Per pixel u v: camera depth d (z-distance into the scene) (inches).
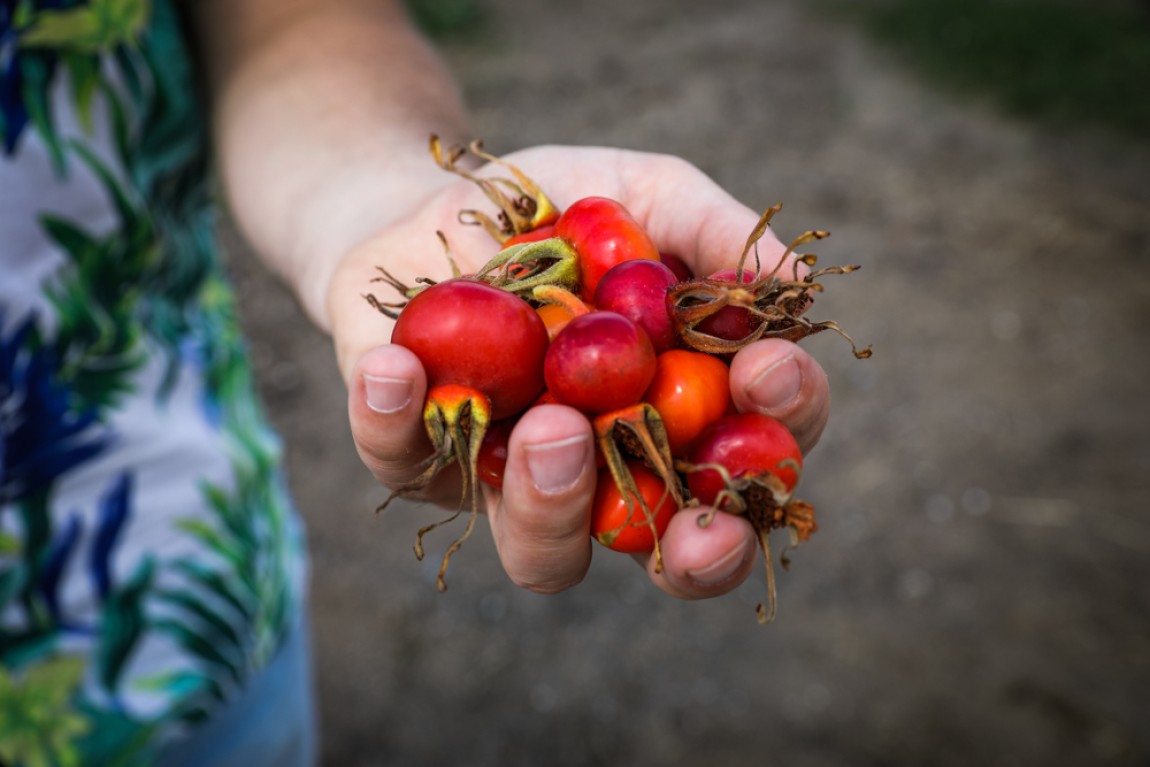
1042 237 43.6
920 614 26.4
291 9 15.4
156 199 13.3
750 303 10.3
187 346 13.7
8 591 12.0
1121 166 49.4
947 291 40.1
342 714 24.5
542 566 10.0
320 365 36.1
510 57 64.3
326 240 13.4
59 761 12.4
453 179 13.4
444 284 10.1
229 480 13.6
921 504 29.9
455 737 24.0
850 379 35.1
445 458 9.9
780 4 73.8
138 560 12.7
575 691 24.9
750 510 10.2
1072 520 29.1
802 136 53.4
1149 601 26.6
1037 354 36.3
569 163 12.4
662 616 26.7
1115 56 60.1
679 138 53.3
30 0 11.9
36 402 12.0
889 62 62.5
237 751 13.9
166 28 13.4
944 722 23.7
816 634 26.0
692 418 10.1
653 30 69.4
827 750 23.2
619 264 10.8
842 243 43.5
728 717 24.0
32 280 12.0
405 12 16.7
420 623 26.7
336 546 29.0
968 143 52.2
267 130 14.6
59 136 12.1
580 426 9.3
